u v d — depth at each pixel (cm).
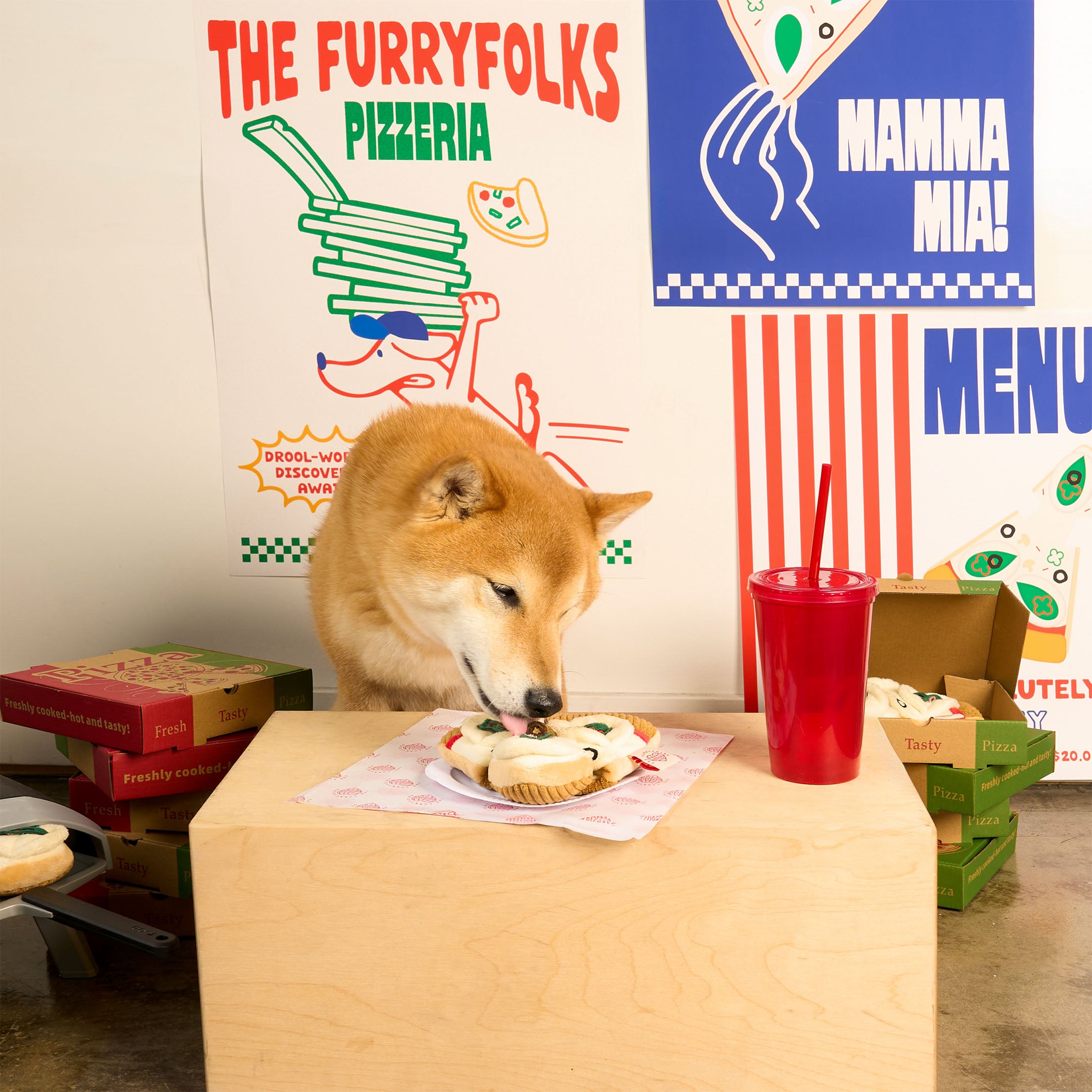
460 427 194
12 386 252
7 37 240
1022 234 236
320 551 199
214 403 250
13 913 142
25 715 179
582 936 115
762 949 113
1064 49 231
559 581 160
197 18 237
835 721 121
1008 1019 149
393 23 236
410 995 118
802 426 245
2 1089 137
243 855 116
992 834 195
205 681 180
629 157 238
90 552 257
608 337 244
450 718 155
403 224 242
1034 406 242
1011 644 204
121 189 243
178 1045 146
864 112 235
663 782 125
